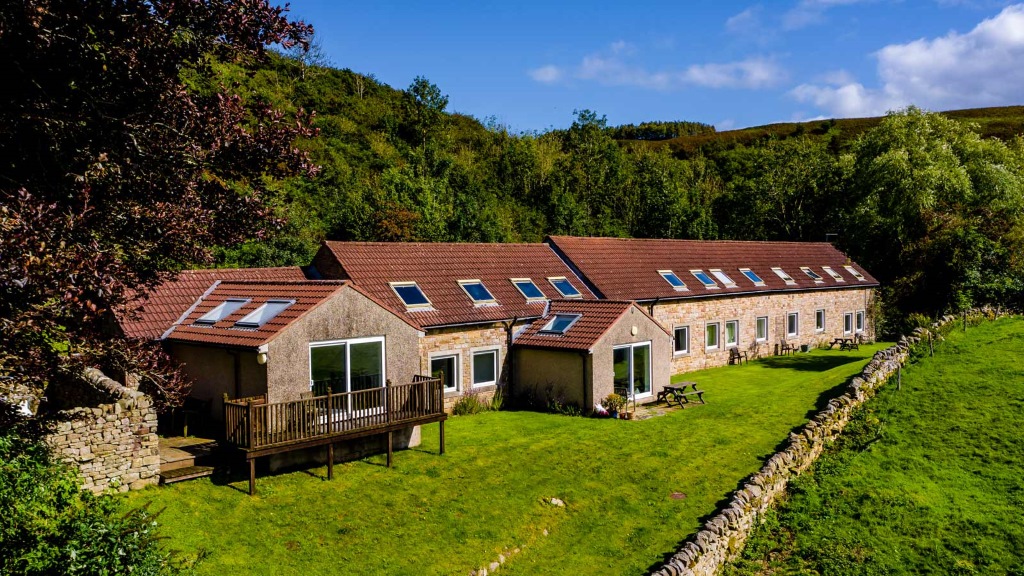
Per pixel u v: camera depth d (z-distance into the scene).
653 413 22.23
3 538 7.80
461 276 24.89
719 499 14.98
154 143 9.40
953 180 43.88
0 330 7.66
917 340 24.50
